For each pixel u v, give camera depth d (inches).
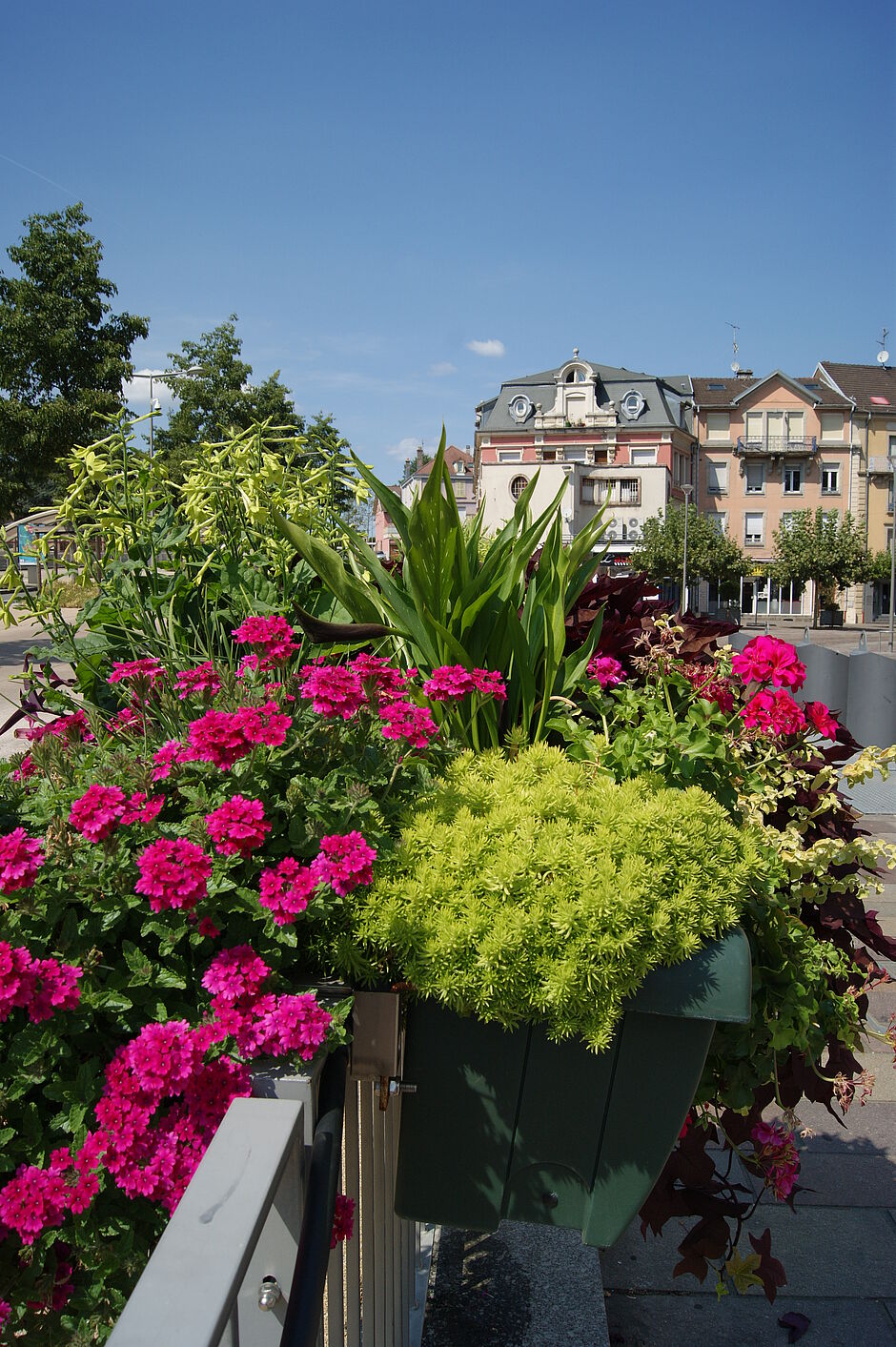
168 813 61.4
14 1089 47.7
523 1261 94.5
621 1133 59.0
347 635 80.3
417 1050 59.8
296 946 53.9
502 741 92.4
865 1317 92.2
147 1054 46.1
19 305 729.0
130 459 98.1
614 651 105.6
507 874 56.5
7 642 639.8
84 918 53.9
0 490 723.4
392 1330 73.3
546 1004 55.1
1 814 62.2
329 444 102.3
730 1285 96.5
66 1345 45.3
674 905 56.6
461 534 92.4
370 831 60.6
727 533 2185.0
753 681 89.4
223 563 98.3
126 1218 47.6
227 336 1024.2
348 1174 56.6
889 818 289.9
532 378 2207.2
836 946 88.7
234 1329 34.3
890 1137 125.7
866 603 2134.6
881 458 2154.3
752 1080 73.7
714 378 2278.5
